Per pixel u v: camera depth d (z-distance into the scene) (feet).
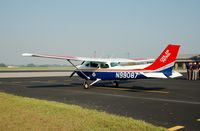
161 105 39.58
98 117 27.78
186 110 35.40
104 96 49.93
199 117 30.76
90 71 65.77
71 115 28.37
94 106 38.06
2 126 23.49
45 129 22.85
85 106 37.99
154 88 66.44
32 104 34.58
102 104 40.01
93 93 54.95
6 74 138.00
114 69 62.85
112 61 65.26
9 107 31.91
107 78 64.59
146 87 69.05
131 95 51.75
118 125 24.62
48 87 68.54
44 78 113.09
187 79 103.60
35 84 78.38
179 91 59.41
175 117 30.68
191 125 26.78
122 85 74.90
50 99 45.16
